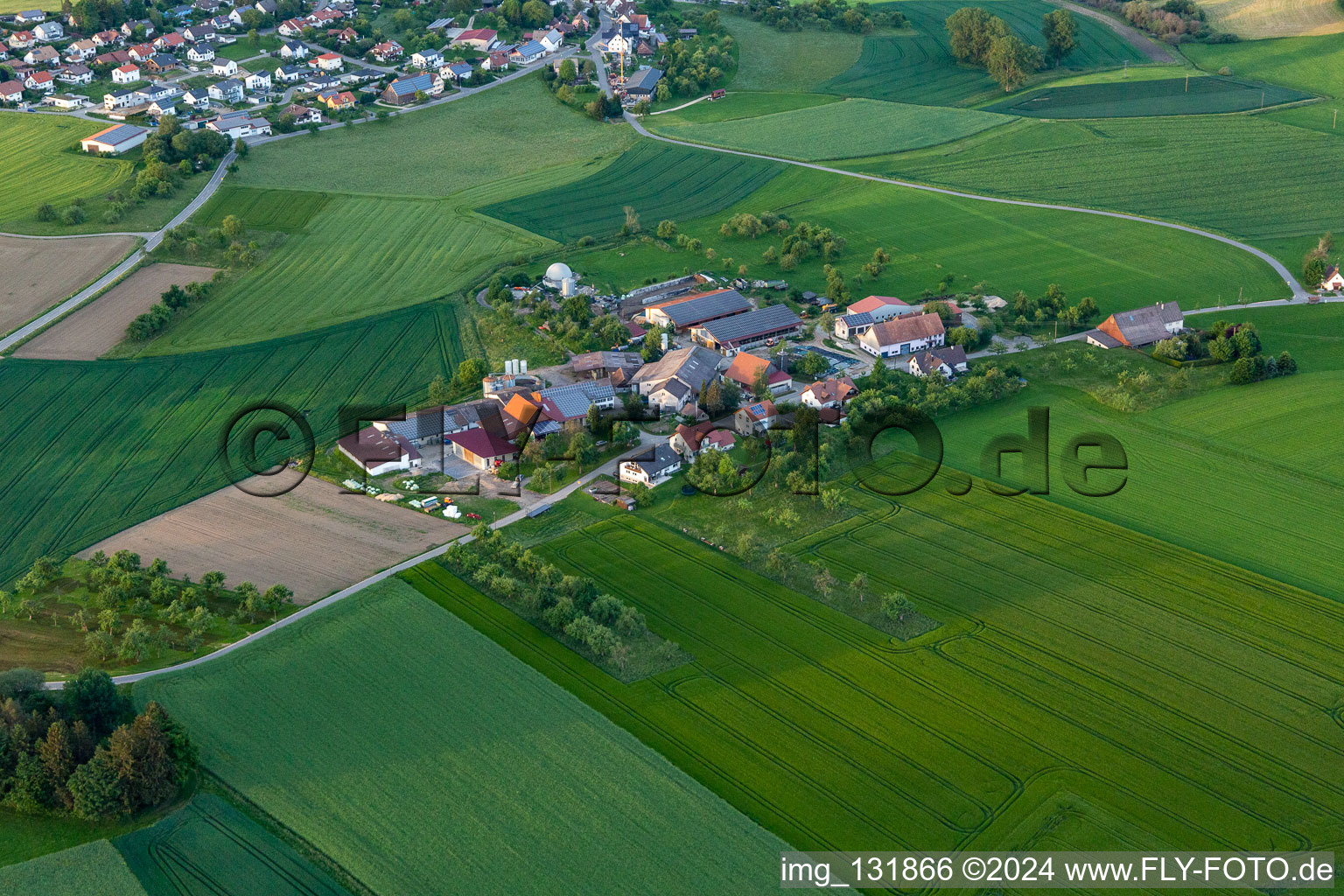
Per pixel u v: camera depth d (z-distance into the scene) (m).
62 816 109.94
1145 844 106.19
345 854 104.31
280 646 132.50
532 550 152.25
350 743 117.44
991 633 135.00
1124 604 139.75
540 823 107.50
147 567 148.25
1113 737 118.75
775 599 141.62
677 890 100.75
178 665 129.75
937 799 111.38
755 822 108.44
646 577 146.25
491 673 127.94
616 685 126.69
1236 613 137.50
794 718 121.69
